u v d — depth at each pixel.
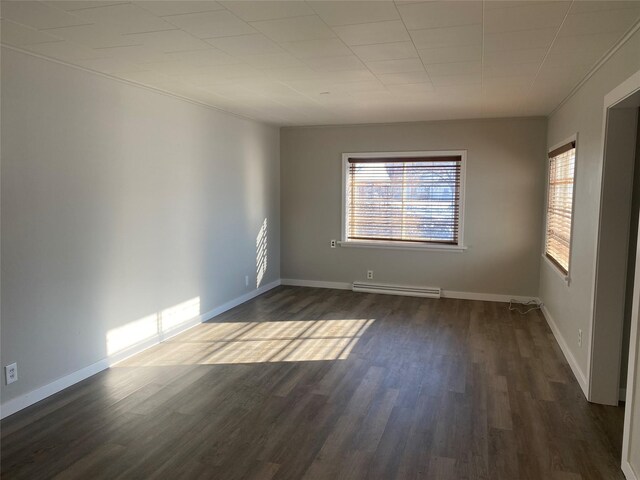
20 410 3.06
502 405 3.16
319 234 6.75
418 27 2.53
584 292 3.46
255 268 6.21
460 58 3.12
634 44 2.53
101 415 3.01
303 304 5.84
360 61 3.21
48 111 3.17
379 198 6.45
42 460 2.52
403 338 4.56
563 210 4.48
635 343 2.31
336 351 4.21
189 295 4.82
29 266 3.09
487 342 4.45
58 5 2.25
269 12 2.32
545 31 2.58
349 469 2.44
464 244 6.06
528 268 5.84
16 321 3.02
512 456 2.56
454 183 6.06
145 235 4.15
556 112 5.01
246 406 3.14
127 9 2.29
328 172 6.60
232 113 5.46
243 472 2.41
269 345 4.36
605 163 3.03
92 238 3.58
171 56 3.10
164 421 2.94
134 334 4.07
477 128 5.87
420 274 6.32
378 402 3.21
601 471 2.43
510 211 5.84
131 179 3.95
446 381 3.55
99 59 3.18
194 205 4.83
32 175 3.08
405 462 2.50
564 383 3.52
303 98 4.54
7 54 2.88
